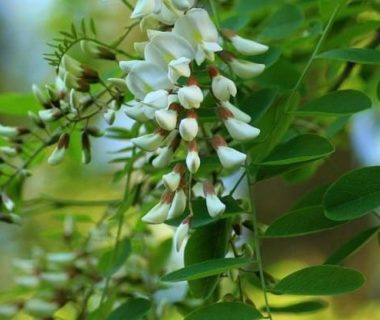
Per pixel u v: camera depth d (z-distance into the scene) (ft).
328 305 3.22
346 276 2.77
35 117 3.17
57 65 3.03
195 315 2.77
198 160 2.81
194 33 2.85
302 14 3.41
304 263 6.58
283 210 6.51
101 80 3.02
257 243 2.87
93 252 3.59
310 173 3.50
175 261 3.60
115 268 3.18
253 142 2.94
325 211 2.84
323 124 3.70
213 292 2.96
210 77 2.86
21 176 3.27
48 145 3.20
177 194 2.85
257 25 3.67
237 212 2.89
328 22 3.17
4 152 3.24
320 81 3.65
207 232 2.91
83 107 3.04
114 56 3.07
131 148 3.33
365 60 2.94
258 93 2.98
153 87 2.84
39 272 3.59
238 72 2.94
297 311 3.20
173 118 2.80
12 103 3.41
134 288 3.52
